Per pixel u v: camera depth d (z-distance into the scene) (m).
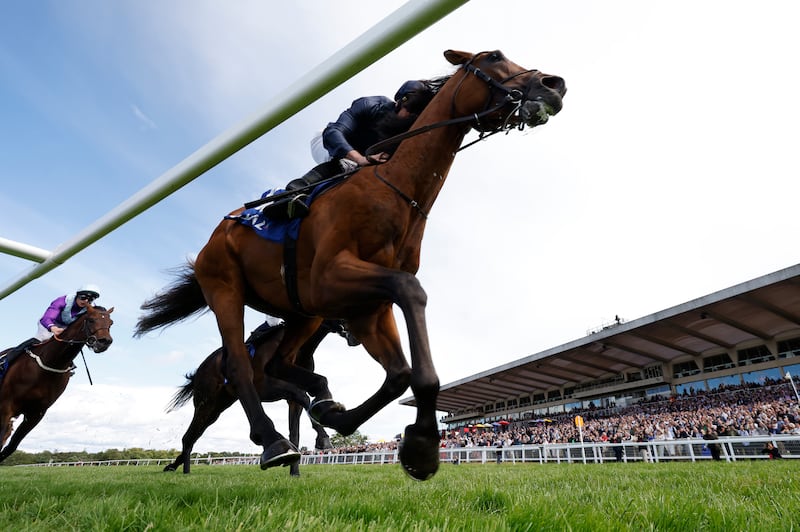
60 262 3.39
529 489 3.26
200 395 6.02
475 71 2.62
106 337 6.23
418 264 2.63
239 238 2.98
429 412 1.90
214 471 7.86
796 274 19.98
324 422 2.63
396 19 1.75
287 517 1.71
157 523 1.65
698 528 1.85
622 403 35.12
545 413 41.94
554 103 2.41
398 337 2.50
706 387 29.98
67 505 2.20
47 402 6.24
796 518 1.94
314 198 2.70
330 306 2.30
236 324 2.87
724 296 22.66
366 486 3.53
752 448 12.34
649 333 28.06
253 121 2.21
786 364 25.91
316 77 1.97
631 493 2.91
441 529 1.65
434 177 2.56
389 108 3.02
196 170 2.45
